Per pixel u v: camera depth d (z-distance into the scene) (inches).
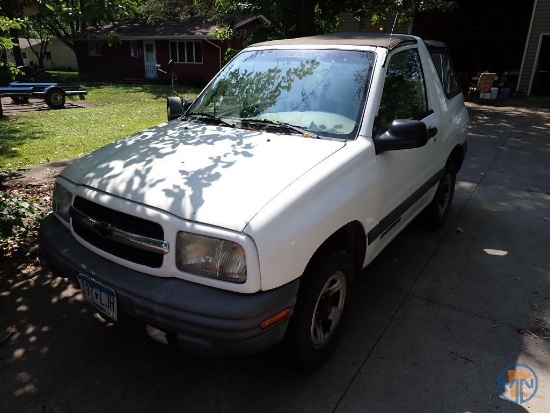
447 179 181.5
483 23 832.3
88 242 99.9
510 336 120.6
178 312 81.8
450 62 192.9
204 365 109.1
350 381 103.8
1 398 98.3
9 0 160.7
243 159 101.0
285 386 102.3
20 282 144.2
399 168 125.2
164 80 1088.2
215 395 99.8
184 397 99.3
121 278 89.8
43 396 99.0
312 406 96.8
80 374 105.7
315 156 102.5
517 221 198.4
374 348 115.1
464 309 133.0
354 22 684.7
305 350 98.7
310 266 96.7
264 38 482.0
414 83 144.3
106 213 95.7
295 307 94.1
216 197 87.8
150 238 87.5
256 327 80.9
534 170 276.7
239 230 81.2
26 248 165.0
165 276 87.2
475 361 110.8
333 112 117.3
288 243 84.6
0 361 109.3
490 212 208.7
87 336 119.3
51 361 109.8
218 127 123.8
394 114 127.1
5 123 470.0
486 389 101.8
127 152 112.8
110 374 105.8
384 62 123.2
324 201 94.3
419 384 103.0
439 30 779.4
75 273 98.7
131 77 1188.5
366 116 114.3
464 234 184.2
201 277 83.7
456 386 102.5
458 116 180.5
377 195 113.2
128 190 94.7
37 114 545.6
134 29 1164.5
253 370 107.5
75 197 103.7
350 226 107.6
